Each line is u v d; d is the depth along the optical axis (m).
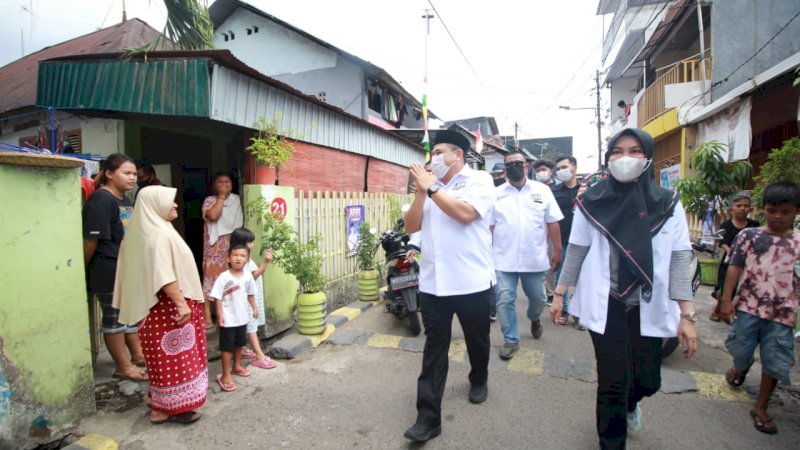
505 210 4.59
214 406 3.46
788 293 3.10
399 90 16.27
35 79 8.24
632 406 2.88
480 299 3.15
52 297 2.97
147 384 3.80
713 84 11.08
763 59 10.81
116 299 3.27
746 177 7.12
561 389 3.75
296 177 5.90
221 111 4.42
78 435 3.03
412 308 5.12
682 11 12.04
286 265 4.82
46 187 2.94
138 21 9.12
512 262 4.51
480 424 3.18
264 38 15.62
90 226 3.53
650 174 2.58
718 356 4.47
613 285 2.58
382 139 8.89
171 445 2.93
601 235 2.62
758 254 3.25
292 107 5.68
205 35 4.71
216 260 4.93
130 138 5.60
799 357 4.27
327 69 14.96
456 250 3.07
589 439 2.99
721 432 3.08
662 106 13.41
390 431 3.10
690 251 2.50
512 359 4.38
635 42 17.67
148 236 3.08
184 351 3.13
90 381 3.22
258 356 4.24
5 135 6.93
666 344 4.32
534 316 4.89
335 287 6.43
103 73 4.54
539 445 2.92
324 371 4.15
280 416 3.31
